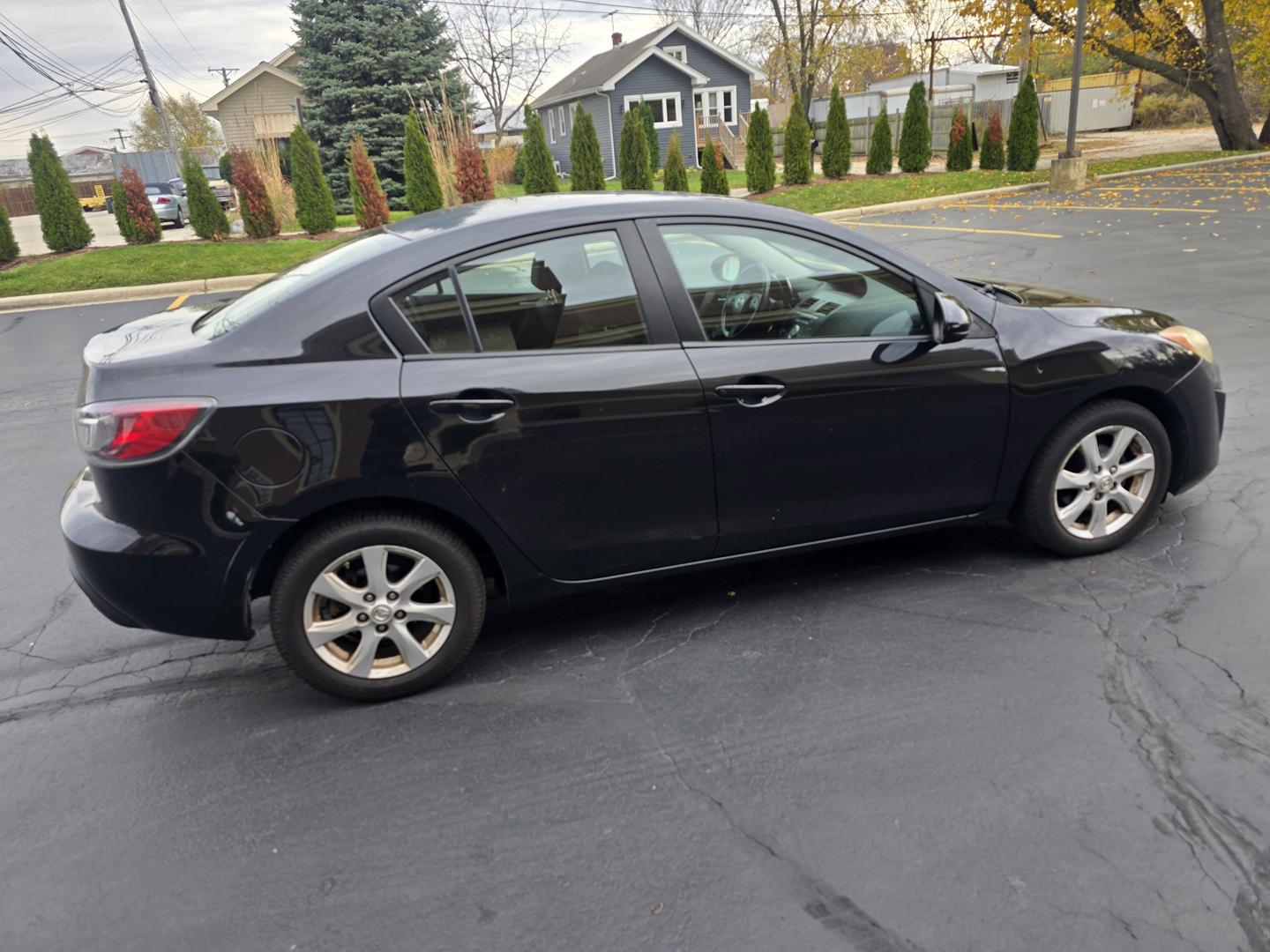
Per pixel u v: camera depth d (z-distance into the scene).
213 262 15.00
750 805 2.47
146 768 2.81
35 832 2.55
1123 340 3.54
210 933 2.15
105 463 2.68
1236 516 3.99
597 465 3.03
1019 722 2.73
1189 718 2.69
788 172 21.23
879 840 2.30
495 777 2.66
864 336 3.28
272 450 2.73
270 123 36.69
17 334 11.09
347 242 3.40
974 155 29.27
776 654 3.20
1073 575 3.60
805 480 3.29
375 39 25.64
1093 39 23.16
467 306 2.93
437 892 2.23
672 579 3.84
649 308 3.07
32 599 4.05
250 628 2.93
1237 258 10.24
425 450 2.84
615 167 36.28
